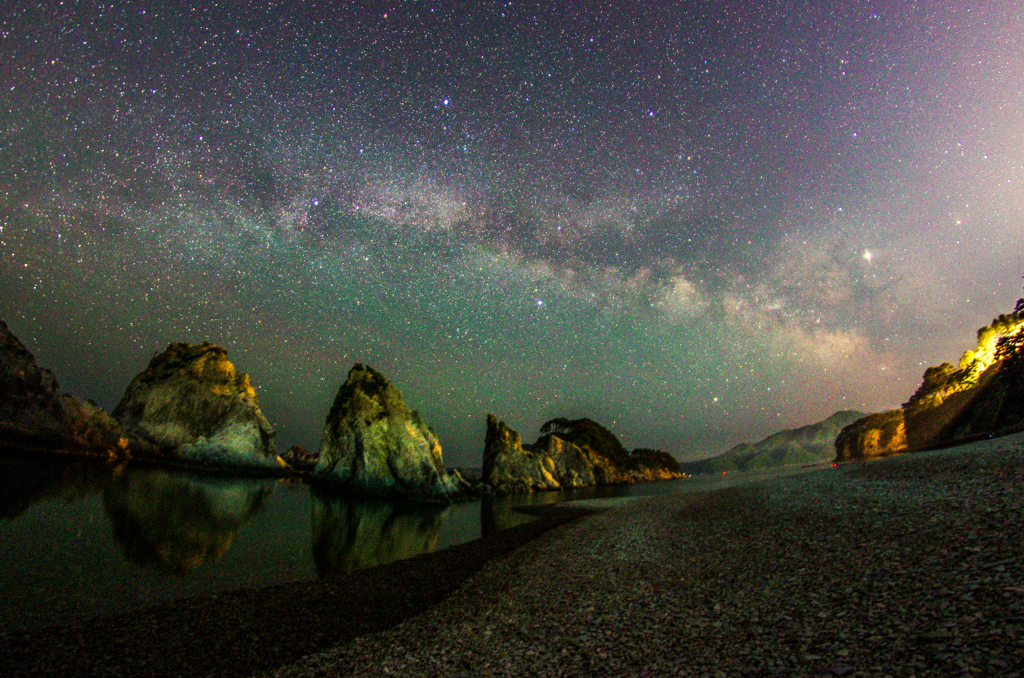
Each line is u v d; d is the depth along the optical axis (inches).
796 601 491.5
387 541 1451.8
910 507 765.9
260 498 2052.2
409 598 816.3
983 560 460.8
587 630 546.0
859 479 1286.9
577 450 4862.2
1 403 1781.5
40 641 583.2
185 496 1802.4
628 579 746.2
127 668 528.4
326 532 1523.1
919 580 458.9
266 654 571.8
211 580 908.6
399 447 2733.8
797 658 369.7
